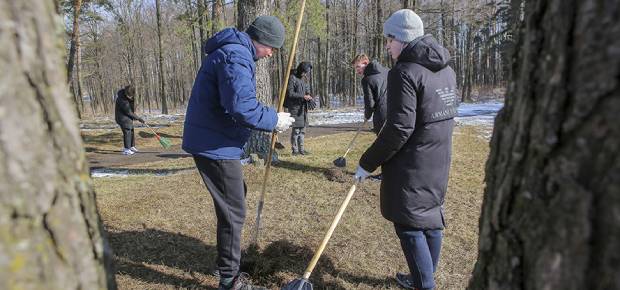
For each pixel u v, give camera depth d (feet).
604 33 2.73
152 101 150.82
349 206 15.14
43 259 3.04
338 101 116.37
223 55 8.22
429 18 59.93
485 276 4.02
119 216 14.24
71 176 3.30
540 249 3.19
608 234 2.64
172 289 9.64
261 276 10.13
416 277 8.45
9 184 2.86
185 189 17.63
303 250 11.45
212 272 10.44
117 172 23.32
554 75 3.10
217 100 8.46
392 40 8.55
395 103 7.71
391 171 8.25
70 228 3.25
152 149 38.42
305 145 29.68
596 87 2.75
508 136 3.73
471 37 91.40
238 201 8.93
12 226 2.88
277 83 86.02
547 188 3.15
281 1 39.55
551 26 3.19
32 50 3.01
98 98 136.26
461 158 23.38
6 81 2.84
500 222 3.75
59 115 3.21
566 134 2.99
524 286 3.43
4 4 2.86
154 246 11.82
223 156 8.60
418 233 8.42
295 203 15.52
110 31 101.91
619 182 2.58
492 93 103.40
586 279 2.78
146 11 118.42
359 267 10.75
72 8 45.83
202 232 12.89
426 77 7.74
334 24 95.25
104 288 3.62
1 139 2.82
